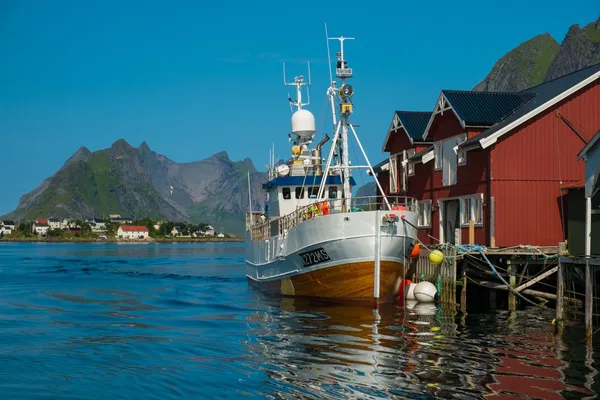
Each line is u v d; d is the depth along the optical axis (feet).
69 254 383.65
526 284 81.92
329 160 93.56
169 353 57.31
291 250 93.45
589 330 61.67
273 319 77.41
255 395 44.29
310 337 64.54
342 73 93.20
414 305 87.86
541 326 70.59
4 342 62.80
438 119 112.47
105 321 77.00
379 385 46.21
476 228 99.40
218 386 46.50
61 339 64.64
